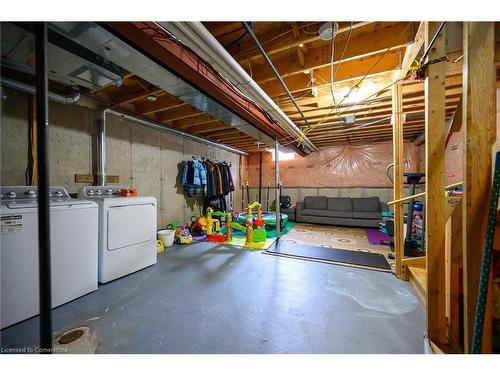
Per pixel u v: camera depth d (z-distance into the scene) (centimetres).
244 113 282
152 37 145
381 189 594
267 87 284
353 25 167
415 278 212
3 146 220
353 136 532
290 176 698
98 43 154
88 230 209
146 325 160
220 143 563
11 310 159
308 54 221
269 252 329
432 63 139
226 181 566
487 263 102
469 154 111
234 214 562
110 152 329
